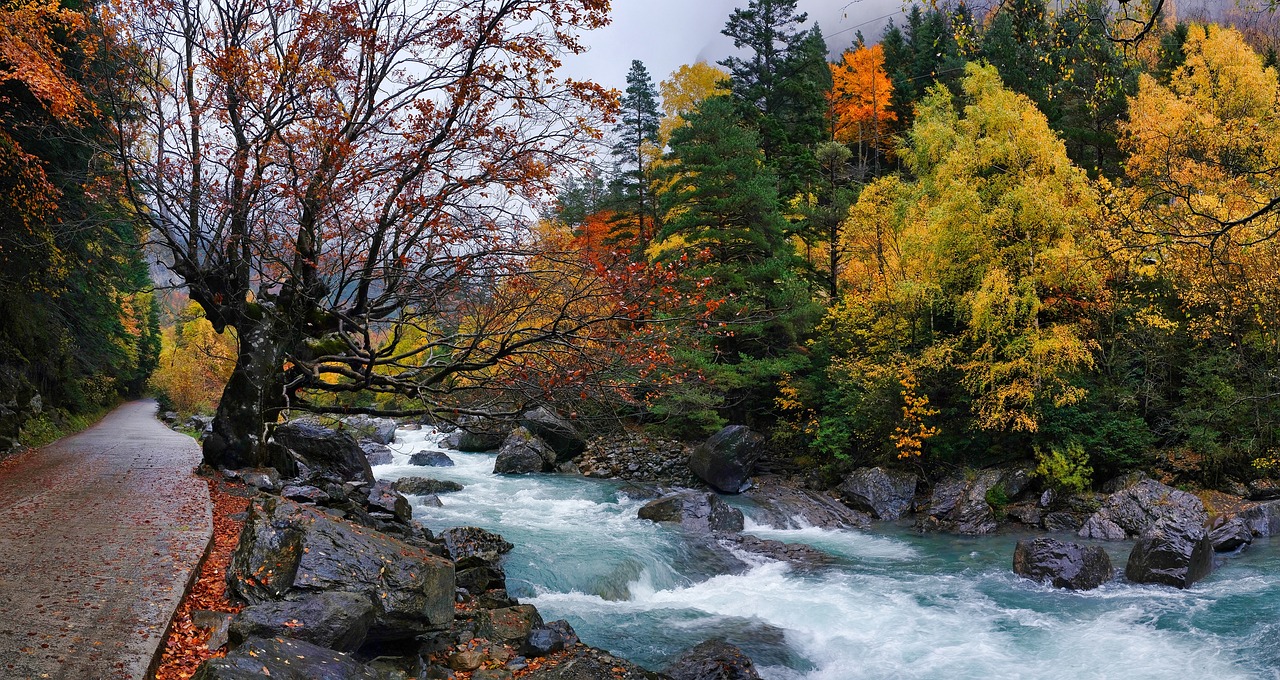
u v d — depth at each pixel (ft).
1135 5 21.61
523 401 43.55
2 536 30.14
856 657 34.76
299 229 43.27
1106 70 23.08
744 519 66.85
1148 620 38.88
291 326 45.34
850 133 164.96
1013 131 75.41
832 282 101.35
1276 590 43.42
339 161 36.86
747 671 31.32
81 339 99.30
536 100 38.88
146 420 136.46
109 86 40.98
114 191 43.45
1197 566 46.55
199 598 23.95
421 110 38.96
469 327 43.91
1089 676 32.48
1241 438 66.39
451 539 45.78
